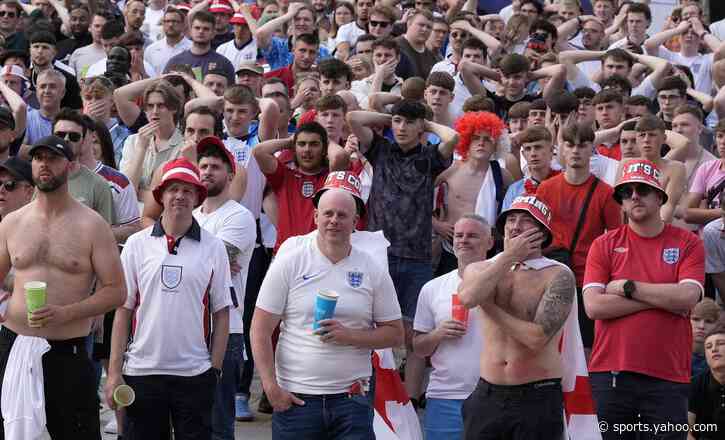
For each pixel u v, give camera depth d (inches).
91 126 1266.0
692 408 1192.2
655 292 1093.8
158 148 1421.0
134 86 1584.6
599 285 1121.4
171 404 1054.4
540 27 1911.9
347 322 1001.5
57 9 2187.5
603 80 1825.8
